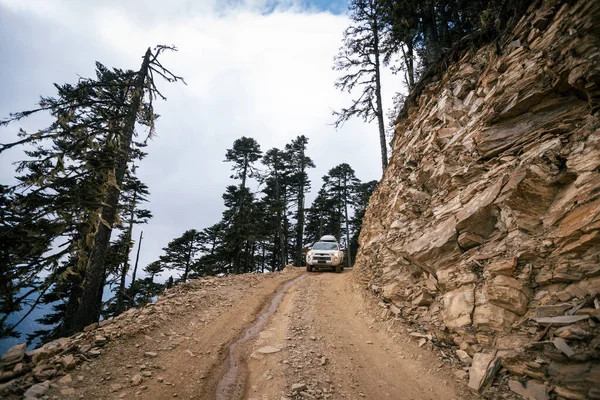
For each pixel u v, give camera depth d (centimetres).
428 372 451
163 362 482
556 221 455
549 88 577
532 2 757
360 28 1850
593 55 475
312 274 1513
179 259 3262
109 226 825
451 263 609
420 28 1572
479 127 767
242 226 2664
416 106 1346
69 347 467
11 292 564
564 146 509
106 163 782
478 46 1030
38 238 619
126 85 971
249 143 3247
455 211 677
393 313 678
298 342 588
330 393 407
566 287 403
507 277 470
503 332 429
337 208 4119
